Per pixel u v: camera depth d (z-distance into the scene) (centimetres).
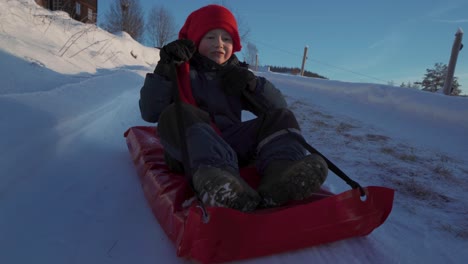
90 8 1975
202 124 164
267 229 132
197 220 122
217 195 133
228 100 221
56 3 1468
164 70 197
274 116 187
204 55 232
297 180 147
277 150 173
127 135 260
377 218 157
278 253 145
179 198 153
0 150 176
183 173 181
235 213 125
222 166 148
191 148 154
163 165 194
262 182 164
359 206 150
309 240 144
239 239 128
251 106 230
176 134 171
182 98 203
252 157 196
